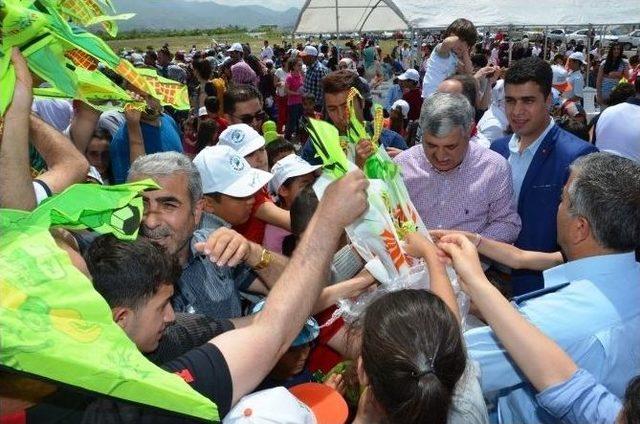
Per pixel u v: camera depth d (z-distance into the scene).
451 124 2.48
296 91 12.10
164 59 15.94
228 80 13.17
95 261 1.34
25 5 1.06
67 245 1.31
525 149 2.91
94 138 3.55
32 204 1.19
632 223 1.60
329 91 3.44
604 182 1.62
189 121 5.90
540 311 1.67
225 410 1.28
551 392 1.47
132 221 1.13
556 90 7.92
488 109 5.37
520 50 18.81
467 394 1.38
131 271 1.33
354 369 1.65
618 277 1.63
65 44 1.16
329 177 1.74
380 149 1.97
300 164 3.20
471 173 2.68
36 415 1.05
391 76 18.20
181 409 0.99
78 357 0.90
